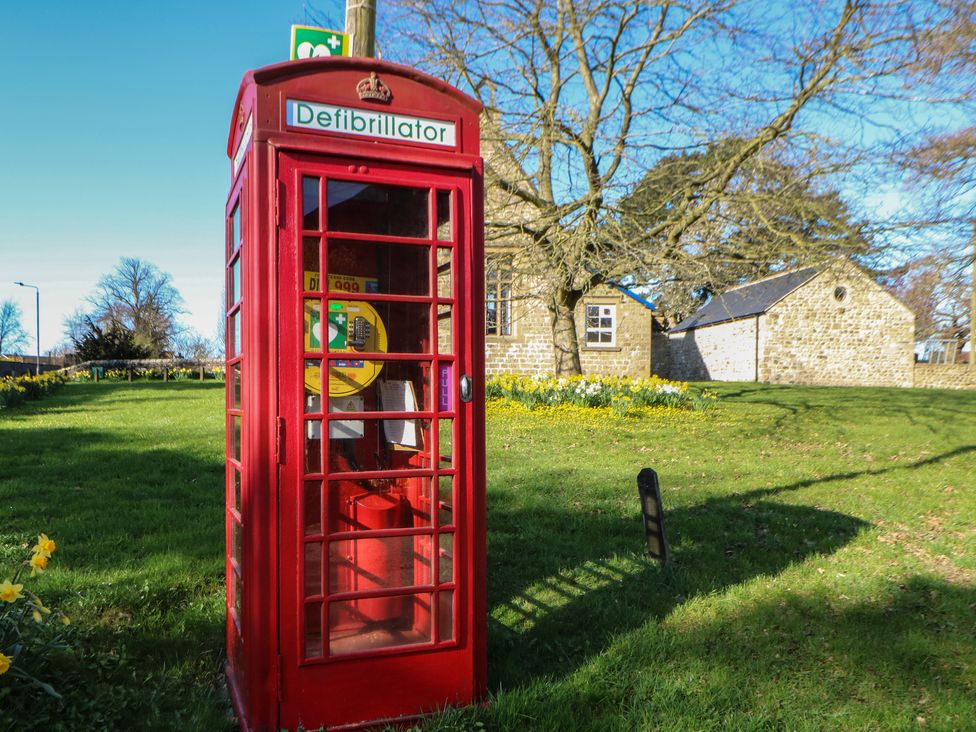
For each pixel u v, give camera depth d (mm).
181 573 5051
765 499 7762
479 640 3322
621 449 11133
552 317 20031
